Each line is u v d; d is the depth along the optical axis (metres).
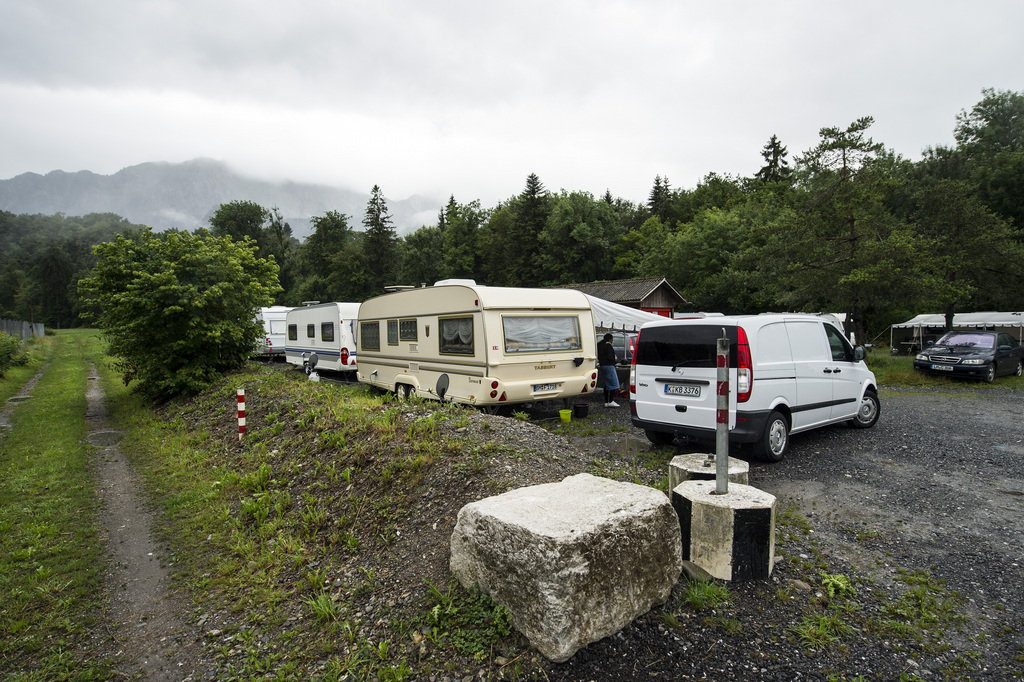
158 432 9.84
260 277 14.35
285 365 21.80
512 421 6.96
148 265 12.27
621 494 3.54
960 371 14.47
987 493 5.41
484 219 68.25
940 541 4.32
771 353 6.55
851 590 3.54
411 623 3.30
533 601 2.92
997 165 29.28
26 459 8.02
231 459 7.68
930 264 16.56
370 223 63.59
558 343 9.50
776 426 6.57
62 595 4.16
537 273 54.00
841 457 6.77
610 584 3.04
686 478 4.42
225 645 3.48
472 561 3.39
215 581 4.30
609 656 2.92
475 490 4.61
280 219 79.62
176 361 12.46
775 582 3.64
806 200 18.22
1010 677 2.79
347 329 15.69
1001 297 19.16
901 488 5.58
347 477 5.59
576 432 8.64
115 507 6.15
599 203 51.91
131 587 4.31
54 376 19.88
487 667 2.88
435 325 9.97
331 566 4.26
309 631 3.53
